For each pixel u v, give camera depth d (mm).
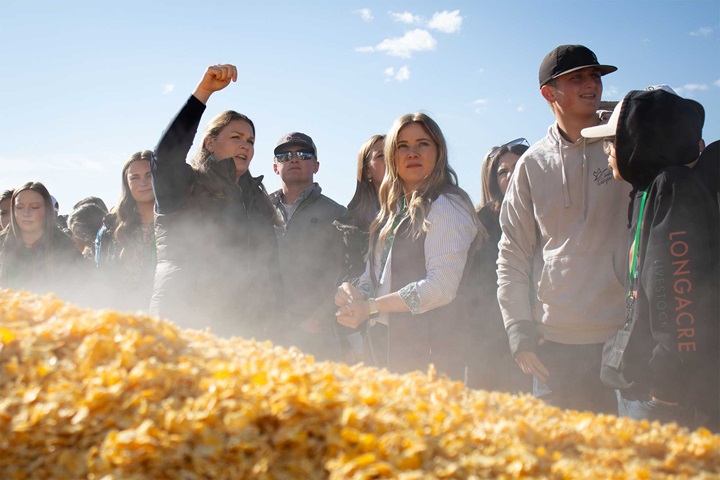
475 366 4117
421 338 3580
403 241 3686
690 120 2668
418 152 3713
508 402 2061
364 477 1511
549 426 1836
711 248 2500
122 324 2031
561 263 3383
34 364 1851
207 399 1719
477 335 4102
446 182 3787
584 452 1737
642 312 2629
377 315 3619
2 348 1887
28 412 1702
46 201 5219
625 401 3158
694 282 2445
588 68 3430
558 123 3527
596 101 3465
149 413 1691
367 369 2193
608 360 2789
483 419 1844
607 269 3305
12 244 5188
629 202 3018
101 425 1688
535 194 3484
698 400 2496
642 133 2664
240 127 4008
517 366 4258
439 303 3516
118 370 1810
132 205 4855
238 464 1610
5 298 2254
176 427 1649
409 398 1902
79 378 1806
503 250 3615
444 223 3596
